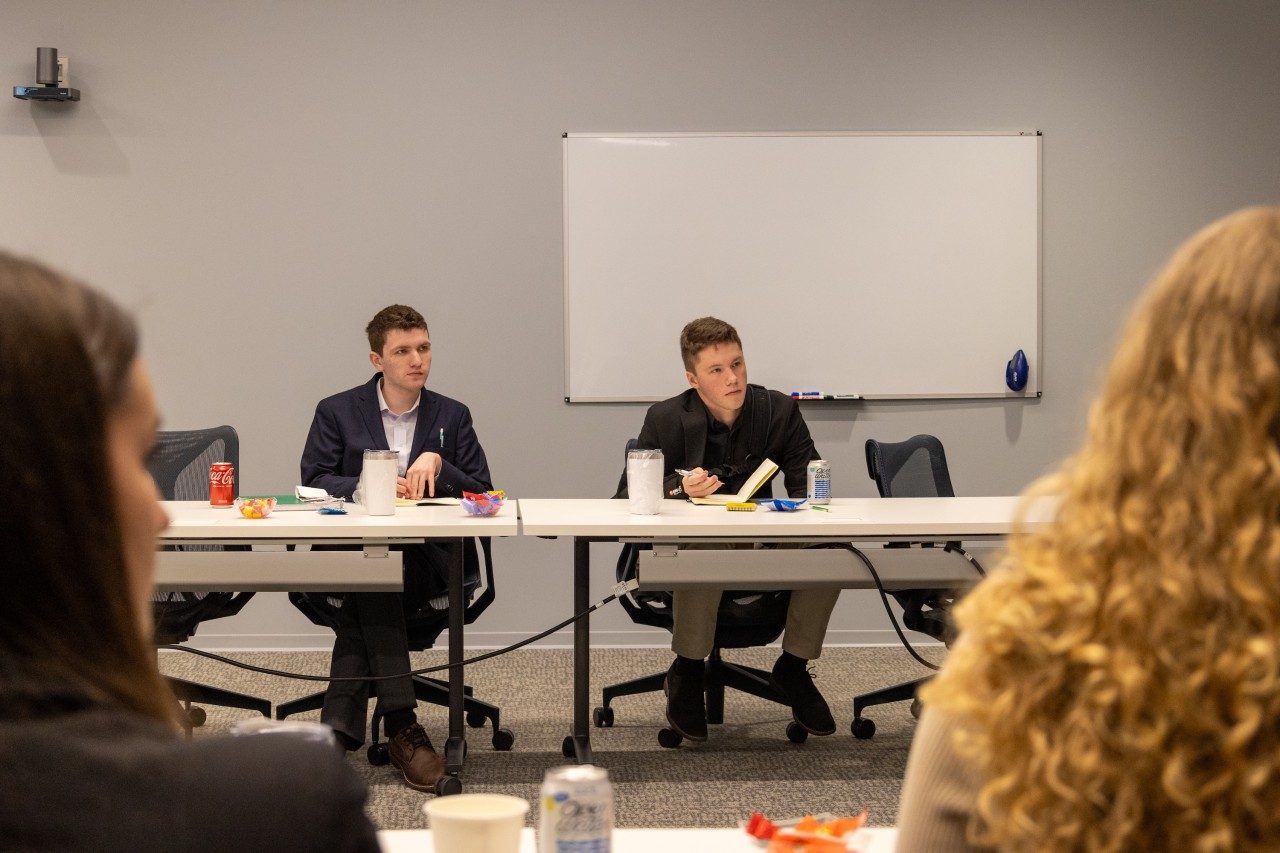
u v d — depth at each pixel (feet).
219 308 15.44
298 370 15.53
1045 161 15.88
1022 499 2.35
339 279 15.52
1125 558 2.03
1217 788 1.91
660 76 15.57
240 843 1.57
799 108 15.66
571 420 15.71
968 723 2.21
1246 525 1.94
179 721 1.91
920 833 2.30
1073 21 15.84
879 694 11.59
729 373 11.16
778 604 11.06
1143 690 1.95
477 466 12.21
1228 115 16.02
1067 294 15.93
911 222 15.71
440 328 15.62
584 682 10.23
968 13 15.76
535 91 15.55
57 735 1.56
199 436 11.40
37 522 1.58
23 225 15.23
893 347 15.74
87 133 15.24
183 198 15.37
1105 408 2.18
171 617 10.35
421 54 15.48
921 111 15.75
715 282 15.64
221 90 15.35
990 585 2.26
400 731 10.09
